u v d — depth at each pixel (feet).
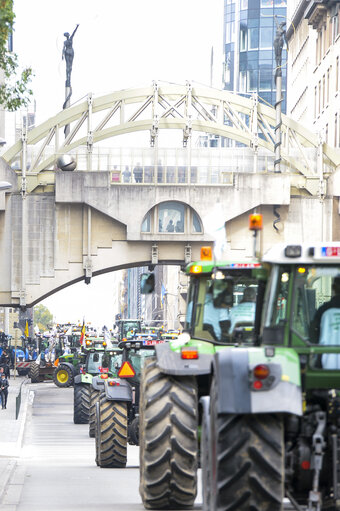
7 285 428.15
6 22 140.36
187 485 81.30
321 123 592.19
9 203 428.56
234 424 58.03
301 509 59.00
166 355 81.05
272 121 442.91
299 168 435.94
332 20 561.84
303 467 59.77
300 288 63.31
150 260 430.61
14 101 147.23
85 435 269.44
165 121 436.35
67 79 471.62
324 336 62.64
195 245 428.97
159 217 426.92
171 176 431.02
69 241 429.79
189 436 80.18
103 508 92.53
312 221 432.66
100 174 424.87
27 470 152.87
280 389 57.06
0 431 278.87
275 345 62.90
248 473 57.57
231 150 435.94
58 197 422.82
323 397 62.13
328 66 568.00
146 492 82.12
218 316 84.64
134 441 158.30
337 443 59.31
